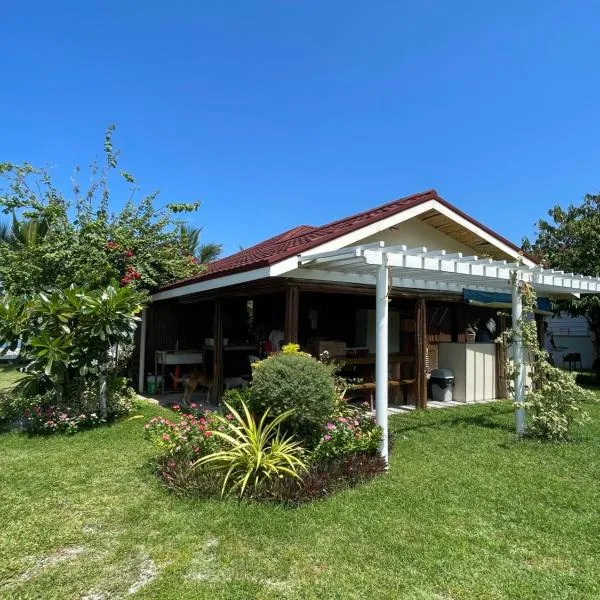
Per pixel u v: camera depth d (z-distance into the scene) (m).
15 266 10.20
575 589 2.87
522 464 5.47
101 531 3.59
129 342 7.66
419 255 5.96
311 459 4.72
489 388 10.91
